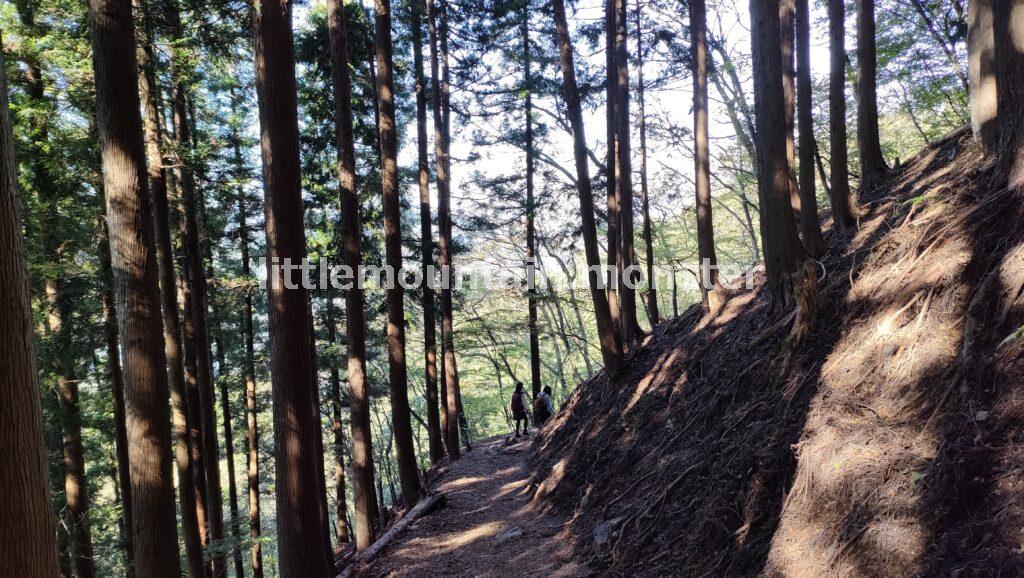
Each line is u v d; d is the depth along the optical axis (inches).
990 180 177.0
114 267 223.0
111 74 215.9
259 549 631.2
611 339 411.5
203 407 446.0
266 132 217.6
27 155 315.9
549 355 1254.9
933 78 522.3
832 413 161.8
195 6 303.7
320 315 617.6
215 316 627.5
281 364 218.7
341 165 376.2
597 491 293.7
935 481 120.1
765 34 242.2
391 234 426.6
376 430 1379.2
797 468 161.0
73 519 441.4
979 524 105.8
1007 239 149.2
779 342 229.1
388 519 500.1
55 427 478.9
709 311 373.1
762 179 256.7
